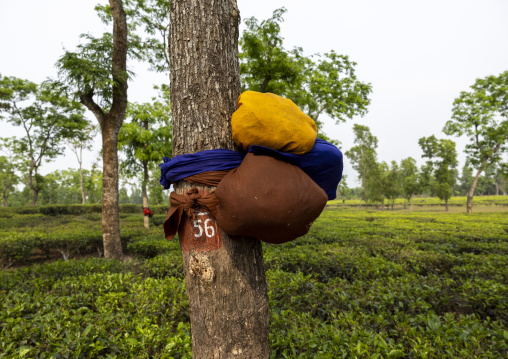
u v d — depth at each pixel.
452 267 5.40
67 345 2.32
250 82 10.35
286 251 6.19
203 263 1.35
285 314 3.00
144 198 12.35
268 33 9.57
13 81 21.95
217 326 1.33
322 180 1.43
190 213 1.35
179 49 1.48
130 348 2.38
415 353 2.26
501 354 2.34
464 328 2.64
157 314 3.15
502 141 23.52
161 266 5.29
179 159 1.35
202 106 1.42
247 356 1.35
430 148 35.50
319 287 3.84
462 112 24.78
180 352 2.32
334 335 2.41
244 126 1.28
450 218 18.38
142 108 11.87
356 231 10.12
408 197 42.25
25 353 2.19
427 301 3.59
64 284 3.87
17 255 7.86
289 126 1.27
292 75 10.04
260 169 1.17
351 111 13.28
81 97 7.11
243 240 1.38
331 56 12.17
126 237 9.16
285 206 1.12
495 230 10.41
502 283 4.38
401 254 5.94
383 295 3.36
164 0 9.54
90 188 48.34
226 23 1.51
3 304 3.12
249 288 1.38
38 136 25.25
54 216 21.48
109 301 3.32
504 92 23.42
